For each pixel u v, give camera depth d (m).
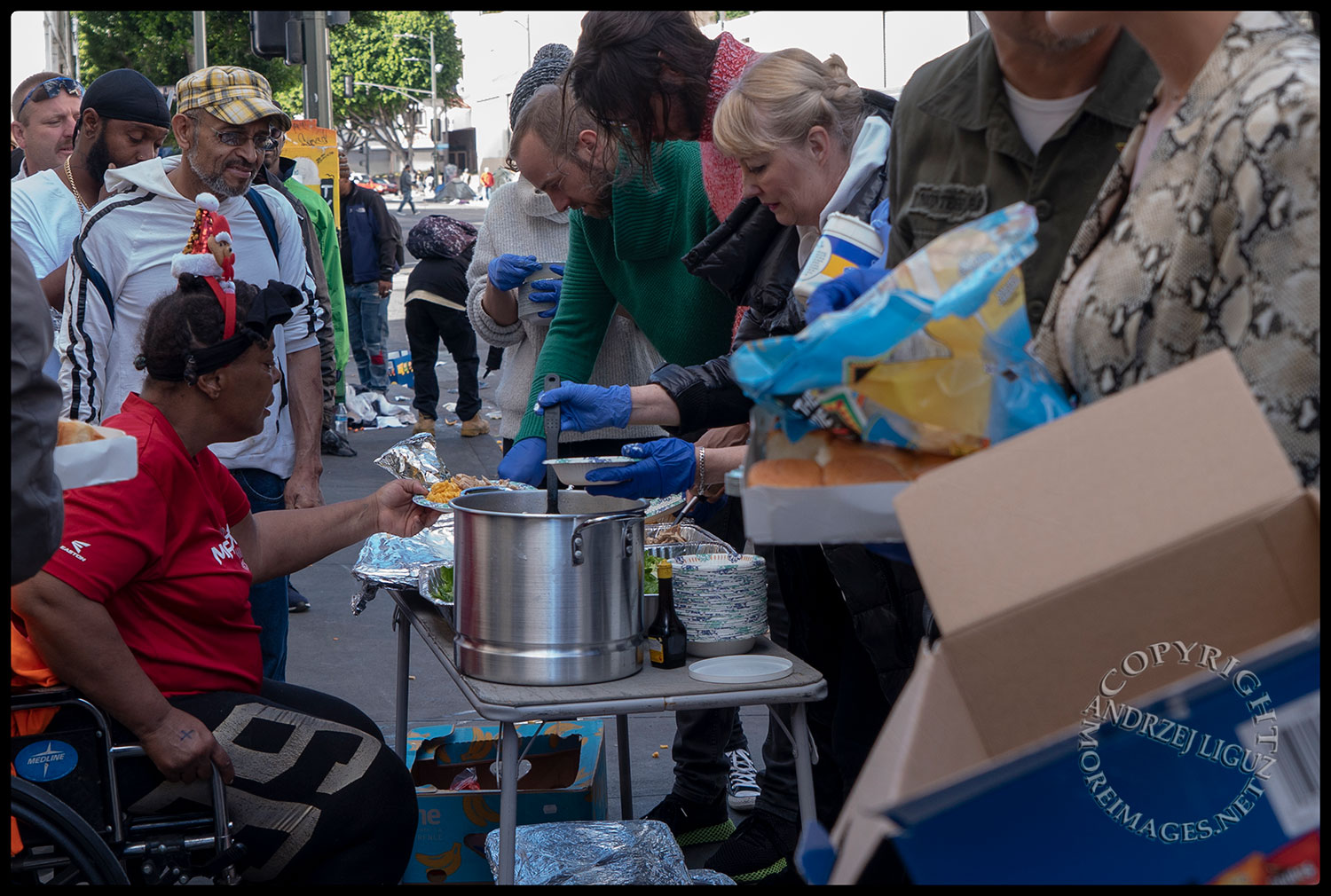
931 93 1.86
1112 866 0.96
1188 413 1.01
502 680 2.05
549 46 3.72
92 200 3.63
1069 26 1.25
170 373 2.18
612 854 2.44
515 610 2.04
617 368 3.57
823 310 1.62
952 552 1.03
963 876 0.96
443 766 3.02
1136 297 1.18
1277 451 0.99
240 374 2.21
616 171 2.98
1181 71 1.22
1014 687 1.02
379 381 9.79
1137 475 1.01
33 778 2.00
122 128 3.54
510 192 4.14
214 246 2.24
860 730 2.52
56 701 1.99
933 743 1.00
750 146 2.36
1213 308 1.11
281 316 2.26
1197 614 0.99
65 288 3.27
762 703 2.08
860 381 1.20
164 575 2.14
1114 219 1.33
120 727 2.07
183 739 2.03
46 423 1.50
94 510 1.99
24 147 4.20
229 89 3.06
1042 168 1.68
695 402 2.59
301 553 2.69
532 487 2.87
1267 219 1.04
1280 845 0.95
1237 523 0.98
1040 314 1.68
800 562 2.62
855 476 1.20
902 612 2.26
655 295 3.22
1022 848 0.96
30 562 1.53
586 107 2.79
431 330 8.62
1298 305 1.02
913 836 0.95
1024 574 1.01
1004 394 1.20
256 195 3.32
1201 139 1.13
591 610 2.05
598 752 2.98
